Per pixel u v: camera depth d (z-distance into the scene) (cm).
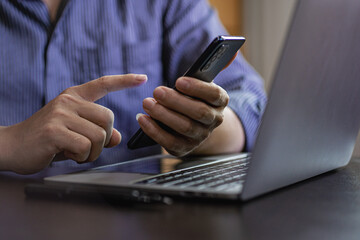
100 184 52
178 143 74
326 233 34
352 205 42
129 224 38
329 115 53
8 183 61
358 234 33
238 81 117
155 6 130
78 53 119
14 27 113
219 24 140
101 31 122
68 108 68
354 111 61
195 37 130
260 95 119
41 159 66
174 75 131
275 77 39
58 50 116
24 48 113
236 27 332
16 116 112
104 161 113
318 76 46
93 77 120
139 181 52
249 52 329
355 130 65
